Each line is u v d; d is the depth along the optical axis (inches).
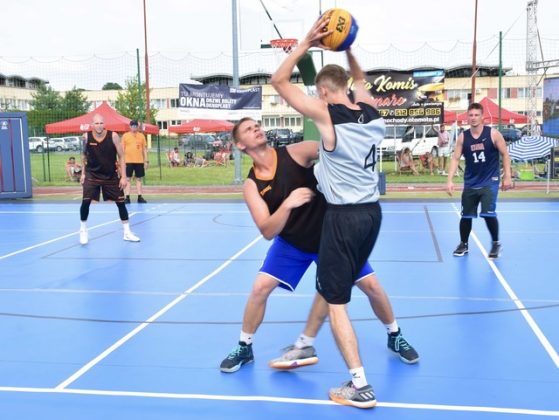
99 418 131.3
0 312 216.8
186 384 149.4
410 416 129.3
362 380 135.0
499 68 682.8
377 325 193.5
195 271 281.3
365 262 146.0
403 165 813.2
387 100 748.6
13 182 610.5
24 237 390.3
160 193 653.9
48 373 157.6
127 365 162.7
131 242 363.3
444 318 200.4
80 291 246.7
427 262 292.2
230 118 679.1
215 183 754.2
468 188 296.5
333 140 129.1
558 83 693.3
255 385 148.2
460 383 145.9
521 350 168.1
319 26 131.2
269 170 146.0
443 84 737.6
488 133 283.7
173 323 200.7
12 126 607.5
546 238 351.3
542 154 597.0
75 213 506.9
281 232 150.4
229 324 198.7
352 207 134.4
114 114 791.1
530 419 126.3
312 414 131.6
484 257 301.3
